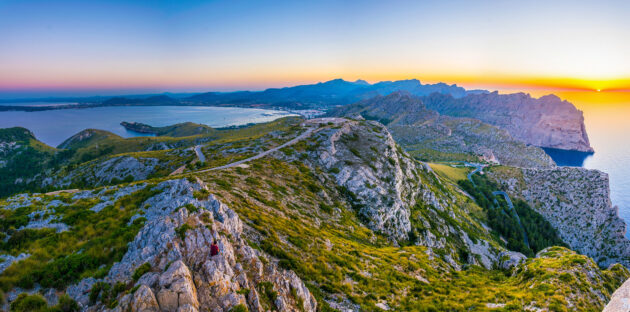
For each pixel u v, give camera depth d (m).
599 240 175.50
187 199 34.06
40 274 22.14
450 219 123.75
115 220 30.97
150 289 20.19
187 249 26.25
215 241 28.16
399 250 66.19
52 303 20.28
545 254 60.38
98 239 27.11
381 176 102.94
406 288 42.56
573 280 43.62
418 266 54.00
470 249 109.38
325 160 101.56
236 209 45.22
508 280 54.66
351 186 90.88
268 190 65.75
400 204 93.12
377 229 80.00
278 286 28.48
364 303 34.78
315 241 47.34
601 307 39.00
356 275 41.09
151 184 39.09
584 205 189.75
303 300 29.00
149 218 31.48
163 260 24.47
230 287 23.97
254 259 30.12
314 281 35.72
